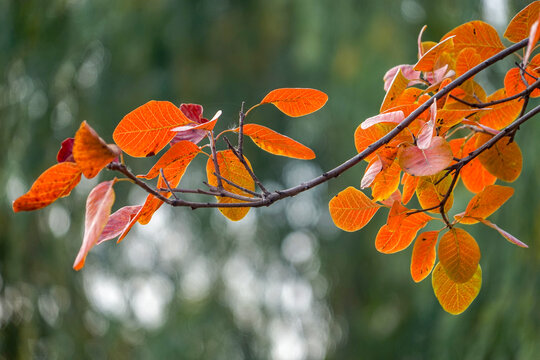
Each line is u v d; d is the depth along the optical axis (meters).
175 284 6.21
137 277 6.07
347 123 5.75
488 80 3.41
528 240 3.30
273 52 6.12
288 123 6.34
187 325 6.09
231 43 5.93
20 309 3.99
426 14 5.28
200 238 6.34
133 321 5.73
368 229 6.35
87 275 5.00
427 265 1.22
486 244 3.71
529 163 3.28
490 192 1.15
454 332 3.90
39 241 4.18
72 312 4.26
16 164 4.09
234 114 5.93
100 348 4.43
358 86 5.46
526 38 1.16
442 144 1.00
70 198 4.58
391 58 5.33
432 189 1.18
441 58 1.28
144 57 5.36
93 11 4.74
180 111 1.08
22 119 4.18
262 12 6.07
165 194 1.17
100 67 5.14
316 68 5.84
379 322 6.49
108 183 0.94
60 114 4.55
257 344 6.50
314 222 7.12
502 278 3.55
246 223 7.00
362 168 5.95
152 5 5.45
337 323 6.96
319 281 7.05
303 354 6.86
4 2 4.24
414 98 1.23
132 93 5.25
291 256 7.09
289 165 7.00
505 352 3.26
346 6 5.30
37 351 4.02
